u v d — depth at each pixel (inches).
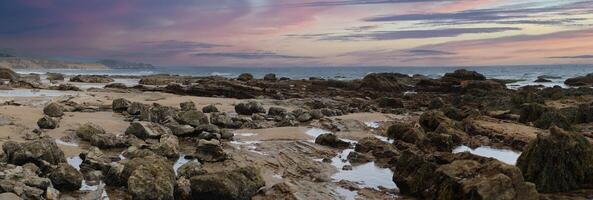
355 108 1423.5
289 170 643.5
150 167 510.3
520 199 463.5
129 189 487.5
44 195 472.4
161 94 1690.5
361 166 682.2
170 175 521.0
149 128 794.8
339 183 590.9
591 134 902.4
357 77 4269.2
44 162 561.9
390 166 683.4
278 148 774.5
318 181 596.7
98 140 726.5
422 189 534.9
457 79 2313.0
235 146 776.3
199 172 565.6
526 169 599.8
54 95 1501.0
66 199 482.6
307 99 1625.2
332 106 1428.4
